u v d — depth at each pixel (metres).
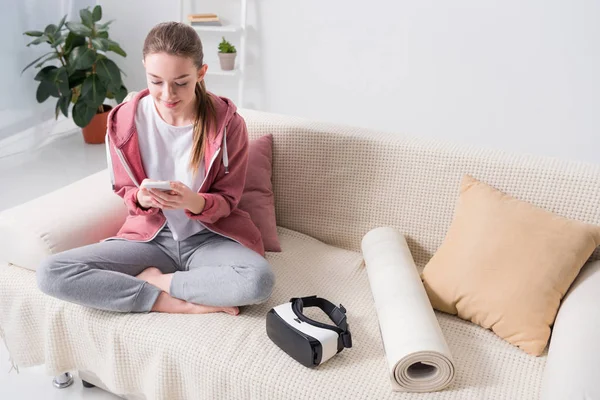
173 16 3.51
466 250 1.54
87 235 1.69
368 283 1.70
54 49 3.46
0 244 1.66
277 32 3.43
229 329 1.48
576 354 1.19
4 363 1.88
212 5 3.46
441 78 3.26
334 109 3.52
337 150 1.84
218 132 1.63
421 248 1.79
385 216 1.82
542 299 1.43
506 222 1.53
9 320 1.67
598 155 3.16
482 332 1.50
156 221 1.67
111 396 1.76
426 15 3.15
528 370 1.36
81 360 1.62
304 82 3.50
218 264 1.60
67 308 1.57
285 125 1.90
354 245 1.88
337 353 1.41
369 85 3.40
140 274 1.62
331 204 1.88
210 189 1.68
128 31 3.62
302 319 1.40
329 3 3.27
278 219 1.97
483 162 1.67
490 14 3.06
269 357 1.39
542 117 3.18
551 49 3.03
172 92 1.52
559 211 1.60
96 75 3.25
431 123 3.38
